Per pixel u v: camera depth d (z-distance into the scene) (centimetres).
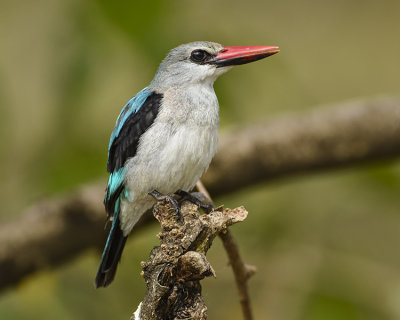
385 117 1088
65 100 941
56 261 1035
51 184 969
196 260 459
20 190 1048
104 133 992
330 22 1435
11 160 1041
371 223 1133
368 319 971
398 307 969
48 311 1008
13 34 1177
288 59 1331
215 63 825
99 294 1033
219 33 964
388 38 1438
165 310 469
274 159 1080
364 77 1411
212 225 492
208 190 1076
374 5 1441
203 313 470
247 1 1314
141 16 886
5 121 1030
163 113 748
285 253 1066
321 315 977
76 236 1023
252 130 1087
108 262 804
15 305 1013
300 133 1087
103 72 937
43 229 1010
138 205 792
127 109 791
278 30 1414
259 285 1036
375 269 1044
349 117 1096
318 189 1173
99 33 916
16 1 1179
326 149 1090
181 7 927
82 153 974
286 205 1117
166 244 482
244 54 820
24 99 1134
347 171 1155
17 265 1011
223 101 934
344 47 1437
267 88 1054
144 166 746
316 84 1402
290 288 1023
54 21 970
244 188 1103
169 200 501
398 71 1422
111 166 795
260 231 1084
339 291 995
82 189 1023
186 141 741
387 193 1099
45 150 988
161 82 830
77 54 926
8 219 1033
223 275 1019
